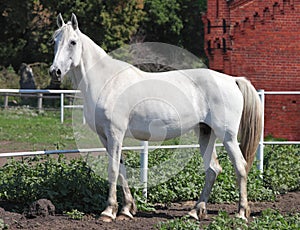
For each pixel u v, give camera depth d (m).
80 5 37.94
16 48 46.50
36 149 18.86
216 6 21.47
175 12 49.47
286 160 13.90
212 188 11.63
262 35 20.73
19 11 41.19
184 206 11.55
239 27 21.12
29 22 41.31
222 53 21.44
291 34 20.31
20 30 43.94
